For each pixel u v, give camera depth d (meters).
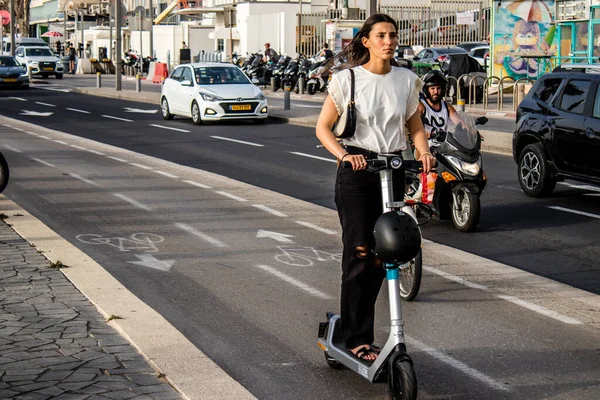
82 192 14.66
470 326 7.64
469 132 11.73
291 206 13.45
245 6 67.31
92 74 73.62
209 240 10.99
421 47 53.44
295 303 8.30
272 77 46.50
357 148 5.74
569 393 6.09
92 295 8.07
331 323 6.16
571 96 14.05
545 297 8.56
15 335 6.91
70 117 31.89
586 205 13.84
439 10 59.00
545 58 35.47
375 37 5.64
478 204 11.57
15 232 10.93
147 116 32.34
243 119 30.02
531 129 14.50
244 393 5.83
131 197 14.17
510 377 6.40
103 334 7.00
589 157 13.49
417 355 6.89
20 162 18.64
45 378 6.01
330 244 10.81
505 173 17.31
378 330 7.50
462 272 9.54
